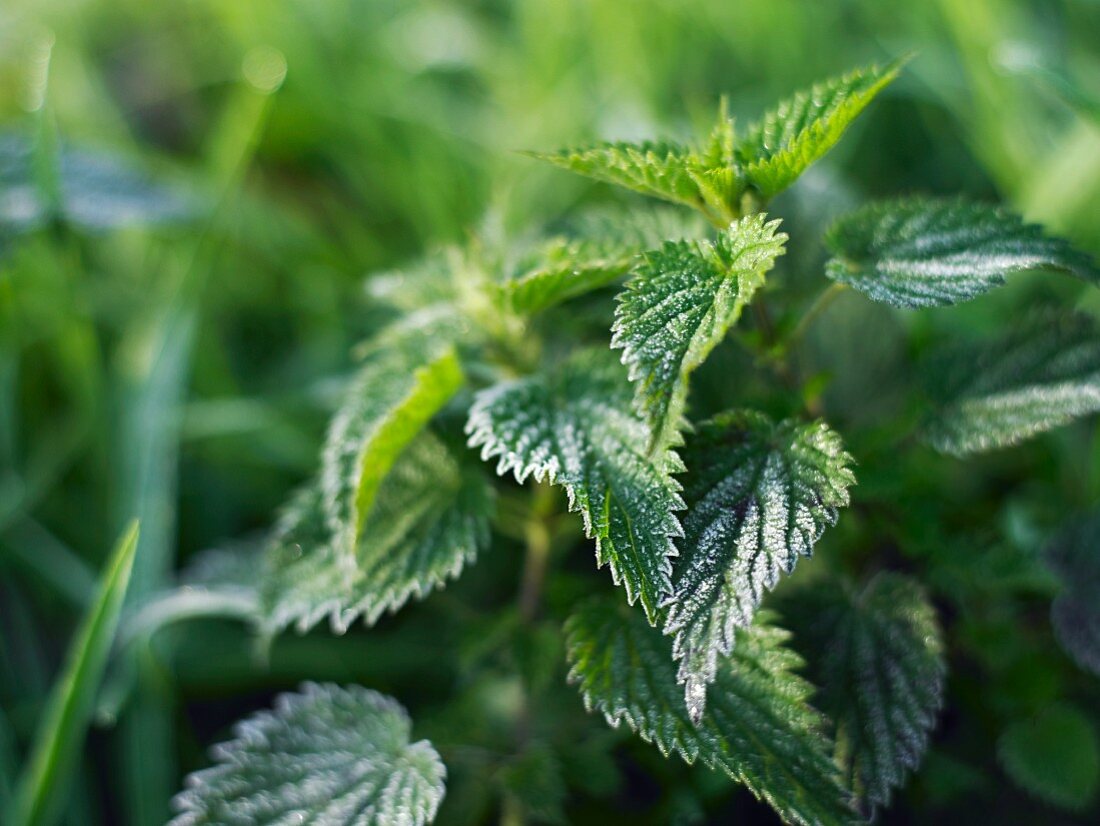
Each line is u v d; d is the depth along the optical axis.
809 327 0.43
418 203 0.59
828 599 0.38
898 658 0.36
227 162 0.60
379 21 0.67
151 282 0.58
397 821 0.36
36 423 0.57
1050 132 0.53
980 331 0.49
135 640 0.46
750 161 0.35
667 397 0.32
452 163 0.61
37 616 0.52
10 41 0.63
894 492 0.39
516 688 0.41
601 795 0.40
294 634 0.49
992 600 0.42
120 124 0.64
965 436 0.39
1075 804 0.41
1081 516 0.42
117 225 0.50
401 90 0.63
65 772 0.44
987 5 0.52
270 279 0.61
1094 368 0.39
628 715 0.34
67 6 0.65
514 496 0.45
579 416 0.36
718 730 0.34
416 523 0.38
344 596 0.38
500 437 0.35
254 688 0.50
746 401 0.39
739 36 0.61
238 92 0.64
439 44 0.65
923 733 0.36
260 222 0.58
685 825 0.40
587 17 0.61
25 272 0.54
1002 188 0.52
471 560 0.37
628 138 0.52
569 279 0.37
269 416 0.53
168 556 0.49
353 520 0.37
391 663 0.49
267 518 0.55
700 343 0.32
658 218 0.40
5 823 0.44
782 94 0.59
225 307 0.60
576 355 0.37
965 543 0.41
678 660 0.35
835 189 0.43
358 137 0.62
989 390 0.39
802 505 0.33
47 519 0.54
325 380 0.54
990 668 0.43
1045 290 0.50
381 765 0.37
